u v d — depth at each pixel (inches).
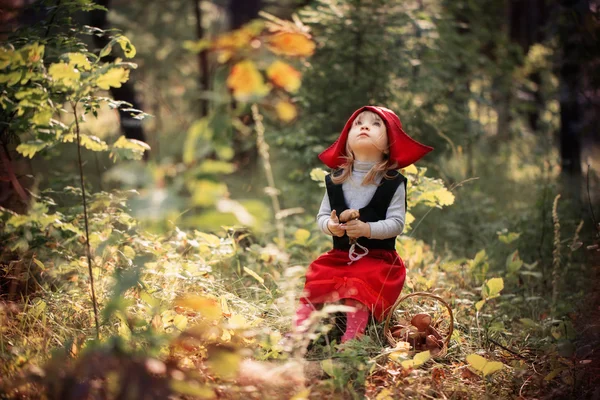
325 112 261.1
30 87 116.5
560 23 274.4
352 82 256.5
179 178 76.2
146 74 426.6
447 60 294.8
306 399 103.0
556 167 326.0
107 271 140.8
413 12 266.5
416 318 132.6
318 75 257.3
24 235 135.8
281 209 259.4
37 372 89.0
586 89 283.3
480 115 366.0
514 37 432.1
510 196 294.5
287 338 126.1
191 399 97.3
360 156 145.4
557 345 128.0
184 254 173.9
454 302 155.7
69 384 81.4
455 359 128.9
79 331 124.2
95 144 117.9
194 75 422.3
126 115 238.1
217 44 84.7
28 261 144.0
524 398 114.7
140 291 128.7
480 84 354.3
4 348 113.1
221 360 85.9
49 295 138.6
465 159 323.0
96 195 156.4
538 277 185.0
